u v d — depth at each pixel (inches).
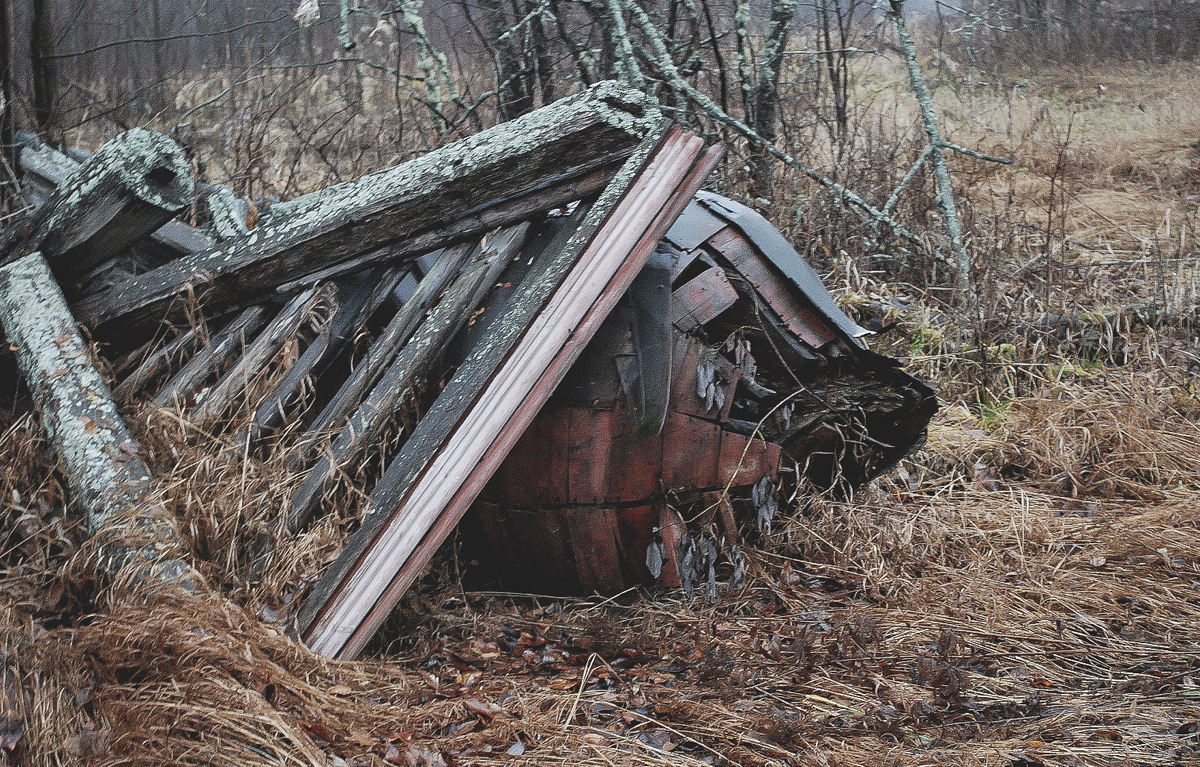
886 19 242.5
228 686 93.8
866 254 261.0
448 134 257.4
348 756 92.1
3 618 97.0
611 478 122.4
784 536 147.6
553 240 123.2
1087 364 218.1
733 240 135.0
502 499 126.3
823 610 132.3
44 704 89.2
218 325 138.6
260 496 116.1
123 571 103.9
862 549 147.0
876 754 98.7
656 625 127.3
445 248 128.1
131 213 135.3
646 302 122.3
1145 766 95.3
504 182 121.3
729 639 123.0
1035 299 235.5
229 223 151.6
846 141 290.7
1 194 189.3
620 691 110.1
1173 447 181.9
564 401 121.1
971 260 249.0
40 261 137.0
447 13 385.1
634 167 118.2
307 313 129.5
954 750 98.5
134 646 96.0
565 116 117.6
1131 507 168.6
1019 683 114.3
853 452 147.2
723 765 97.1
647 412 118.3
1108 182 378.0
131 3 363.9
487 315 126.3
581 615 129.7
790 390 139.1
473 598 132.0
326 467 119.0
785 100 309.7
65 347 127.3
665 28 270.8
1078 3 601.6
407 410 123.3
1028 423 195.8
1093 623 129.0
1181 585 139.2
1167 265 262.1
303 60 342.6
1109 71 555.5
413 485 112.5
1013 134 422.9
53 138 219.3
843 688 112.7
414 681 107.9
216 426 127.0
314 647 106.7
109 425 118.9
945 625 128.8
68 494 118.6
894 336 224.7
